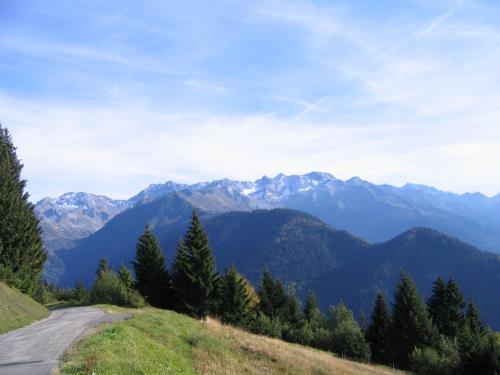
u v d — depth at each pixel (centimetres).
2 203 4409
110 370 1505
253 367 2433
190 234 5891
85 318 3125
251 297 7325
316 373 2666
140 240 6078
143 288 5969
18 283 4441
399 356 6316
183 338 2552
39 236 5034
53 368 1520
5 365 1614
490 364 4141
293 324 8844
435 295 7456
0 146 4959
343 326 6619
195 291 5744
